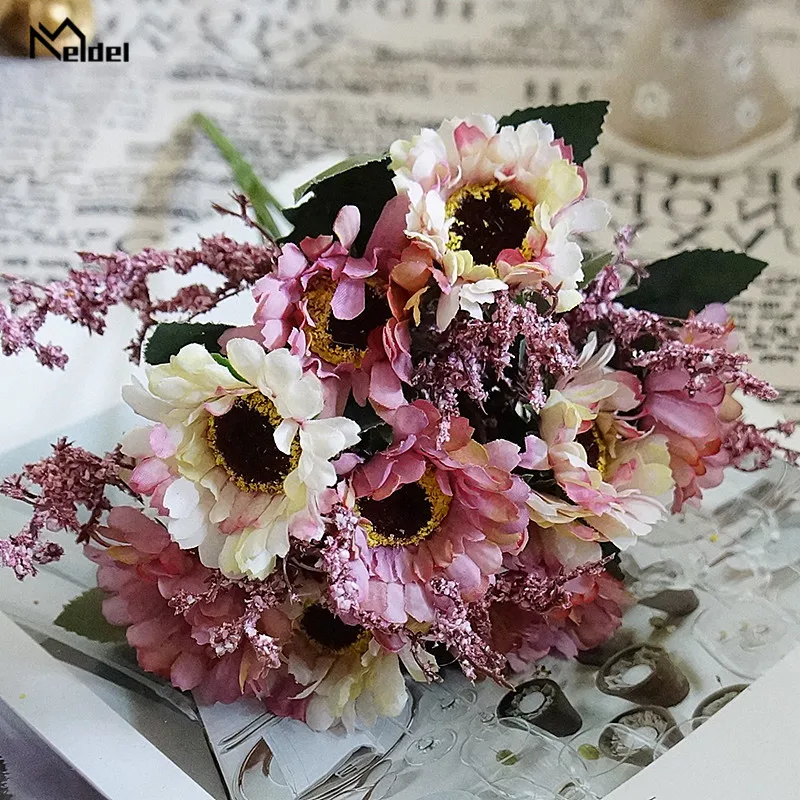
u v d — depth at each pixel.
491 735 0.38
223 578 0.35
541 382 0.36
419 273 0.34
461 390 0.36
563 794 0.36
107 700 0.38
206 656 0.37
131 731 0.37
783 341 0.57
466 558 0.35
